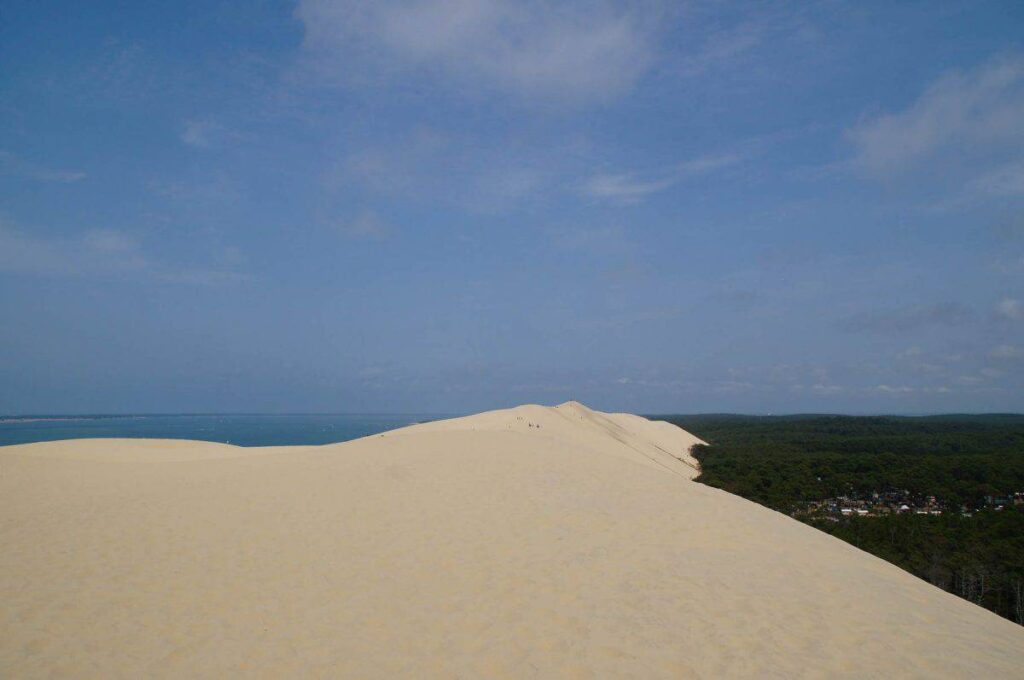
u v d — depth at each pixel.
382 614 8.70
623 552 11.59
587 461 19.64
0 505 14.45
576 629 8.20
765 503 50.97
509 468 18.19
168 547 11.52
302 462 19.08
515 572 10.36
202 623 8.43
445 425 45.53
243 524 12.94
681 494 16.39
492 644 7.79
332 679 7.00
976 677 7.30
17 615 8.59
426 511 13.98
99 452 28.81
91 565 10.56
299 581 9.93
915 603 10.05
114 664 7.34
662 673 7.07
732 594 9.52
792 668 7.27
